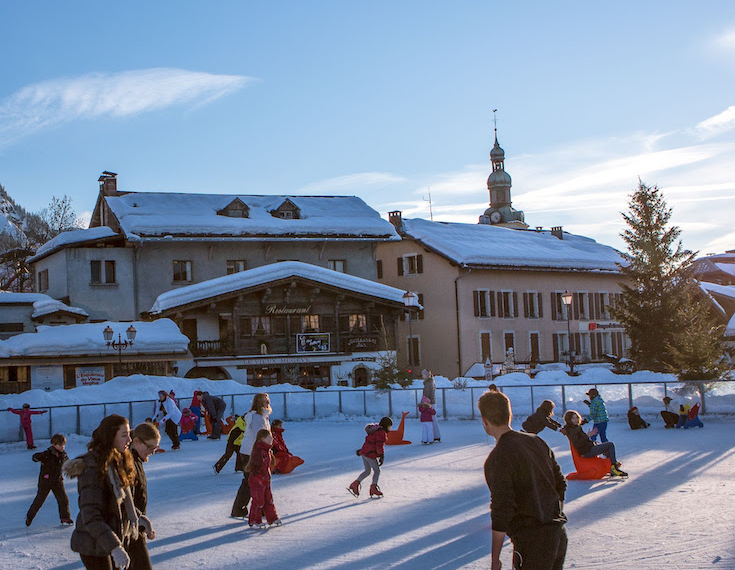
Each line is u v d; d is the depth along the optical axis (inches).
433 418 1054.4
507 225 5369.1
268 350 2244.1
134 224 2276.1
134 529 299.1
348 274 2536.9
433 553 445.7
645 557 414.3
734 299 2906.0
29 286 3304.6
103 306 2260.1
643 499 585.3
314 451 992.2
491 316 2625.5
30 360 1878.7
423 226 2778.1
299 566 428.5
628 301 2154.3
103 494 286.7
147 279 2300.7
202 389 1619.1
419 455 922.1
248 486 569.3
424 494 647.8
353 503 619.8
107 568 287.3
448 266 2583.7
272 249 2447.1
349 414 1547.7
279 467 796.6
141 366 2028.8
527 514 260.2
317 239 2455.7
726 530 471.5
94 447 290.7
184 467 896.9
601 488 643.5
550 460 268.5
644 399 1365.7
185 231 2303.2
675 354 1716.3
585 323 2886.3
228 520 571.2
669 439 994.1
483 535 487.8
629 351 2166.6
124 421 294.0
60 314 2169.0
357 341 2333.9
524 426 708.0
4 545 520.7
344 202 2780.5
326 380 2315.5
